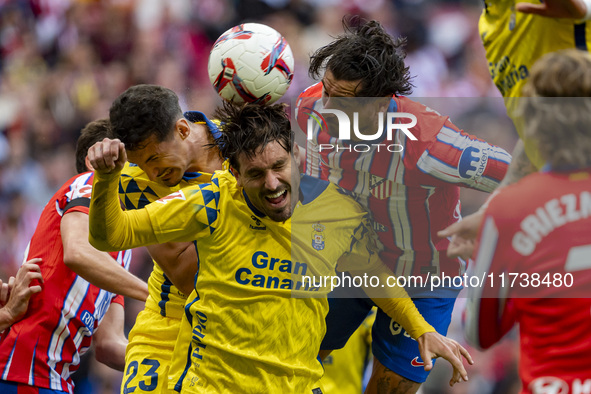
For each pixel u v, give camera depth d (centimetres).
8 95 3731
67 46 3850
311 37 3659
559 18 1077
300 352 1134
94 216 1034
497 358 1834
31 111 3653
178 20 3797
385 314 1356
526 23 1133
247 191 1084
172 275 1248
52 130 3600
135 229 1063
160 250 1238
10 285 1355
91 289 1389
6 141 3578
